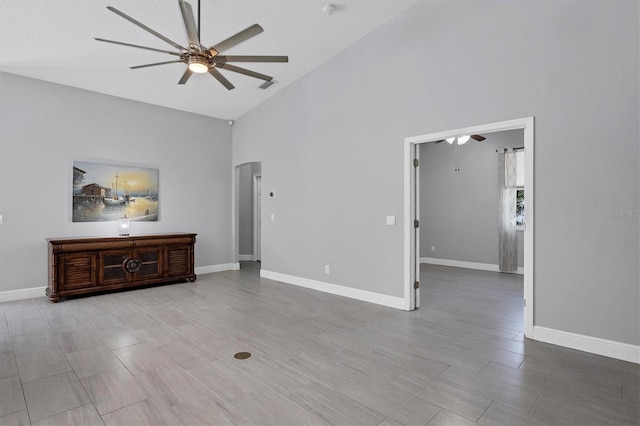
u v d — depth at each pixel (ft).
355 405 6.99
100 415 6.62
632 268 8.91
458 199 24.21
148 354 9.40
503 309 13.66
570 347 9.80
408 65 13.33
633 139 8.86
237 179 22.82
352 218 15.42
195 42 9.18
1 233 14.82
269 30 13.60
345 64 15.60
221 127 22.38
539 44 10.25
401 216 13.62
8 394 7.36
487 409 6.83
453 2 12.09
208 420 6.48
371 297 14.71
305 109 17.61
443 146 24.95
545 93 10.14
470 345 10.05
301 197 17.89
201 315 12.89
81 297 15.51
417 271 13.91
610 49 9.14
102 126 17.54
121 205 18.12
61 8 10.94
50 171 15.99
